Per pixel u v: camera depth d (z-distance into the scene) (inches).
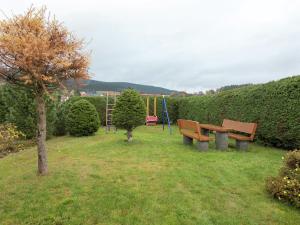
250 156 286.4
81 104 476.1
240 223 132.8
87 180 197.2
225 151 320.2
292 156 175.3
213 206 152.6
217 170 227.0
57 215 141.1
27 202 156.9
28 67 170.4
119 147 343.9
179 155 291.9
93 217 138.9
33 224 132.9
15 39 165.5
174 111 794.2
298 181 159.0
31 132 429.7
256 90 386.9
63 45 190.2
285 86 325.7
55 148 346.3
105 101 742.5
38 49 168.6
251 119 398.3
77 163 252.7
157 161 263.1
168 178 202.5
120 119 371.6
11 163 269.7
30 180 196.1
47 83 194.5
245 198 165.0
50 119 458.6
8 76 186.7
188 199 161.8
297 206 149.8
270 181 175.0
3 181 198.4
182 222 133.6
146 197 164.1
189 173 216.7
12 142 386.6
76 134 475.5
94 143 378.3
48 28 190.7
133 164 250.1
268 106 358.0
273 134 347.3
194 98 668.7
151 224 131.6
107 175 210.8
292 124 314.7
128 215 140.6
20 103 423.2
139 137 447.8
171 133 546.9
